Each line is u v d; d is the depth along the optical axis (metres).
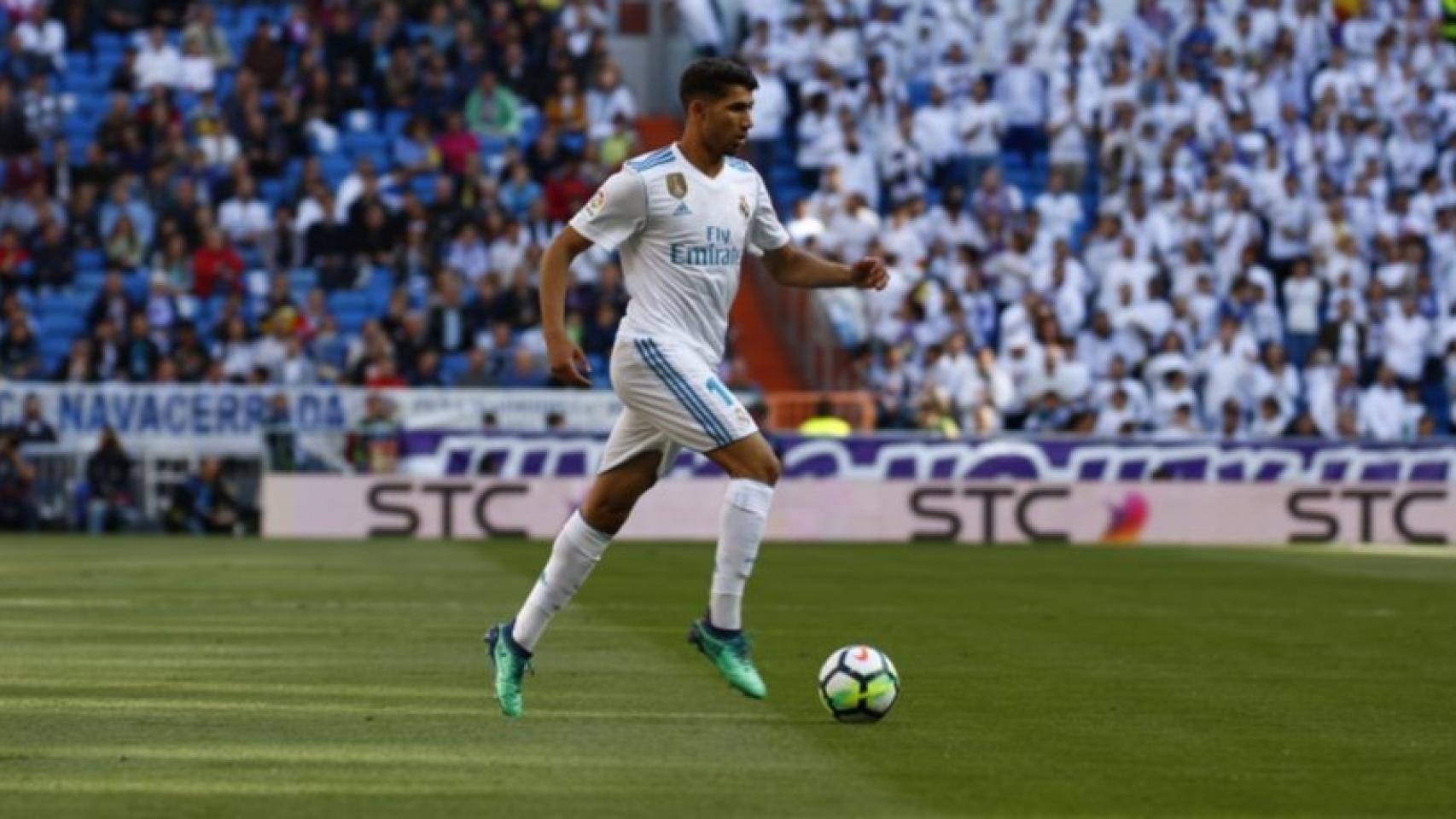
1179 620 28.58
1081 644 25.08
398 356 55.28
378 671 21.17
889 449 52.84
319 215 59.00
